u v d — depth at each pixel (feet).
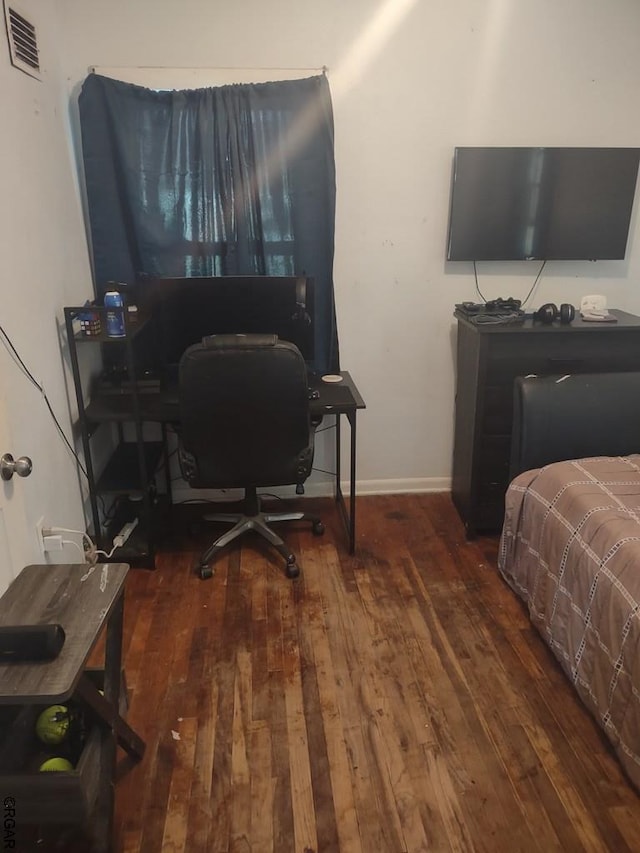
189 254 9.10
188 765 5.64
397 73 8.97
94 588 5.05
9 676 4.09
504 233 9.43
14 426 6.19
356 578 8.45
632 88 9.26
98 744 4.91
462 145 9.33
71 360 7.94
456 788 5.39
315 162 8.91
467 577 8.46
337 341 9.86
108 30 8.52
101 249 8.97
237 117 8.61
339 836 4.99
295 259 9.28
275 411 7.53
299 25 8.70
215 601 7.98
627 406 7.86
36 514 6.69
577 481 7.01
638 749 5.21
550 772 5.54
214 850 4.89
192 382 7.27
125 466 9.19
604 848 4.88
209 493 10.56
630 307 10.33
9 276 6.23
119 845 4.93
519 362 8.75
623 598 5.56
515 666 6.83
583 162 9.16
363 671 6.75
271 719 6.13
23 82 6.91
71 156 8.58
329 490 10.84
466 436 9.50
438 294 9.99
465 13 8.80
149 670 6.79
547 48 9.00
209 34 8.64
